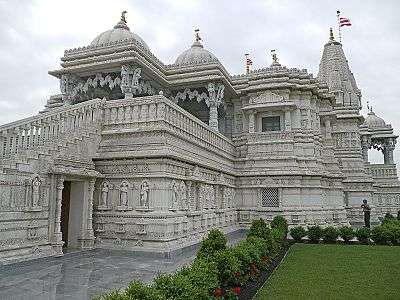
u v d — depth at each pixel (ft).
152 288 21.85
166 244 51.88
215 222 76.33
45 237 46.83
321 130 115.24
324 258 52.80
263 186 94.43
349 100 150.61
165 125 57.57
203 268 28.30
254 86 105.91
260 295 31.99
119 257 50.19
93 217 56.49
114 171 57.16
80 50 88.12
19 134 43.91
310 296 31.81
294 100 104.22
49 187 47.96
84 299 29.53
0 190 40.45
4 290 32.12
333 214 103.60
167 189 54.54
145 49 88.53
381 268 44.98
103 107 61.21
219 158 87.25
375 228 71.82
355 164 134.51
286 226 73.61
